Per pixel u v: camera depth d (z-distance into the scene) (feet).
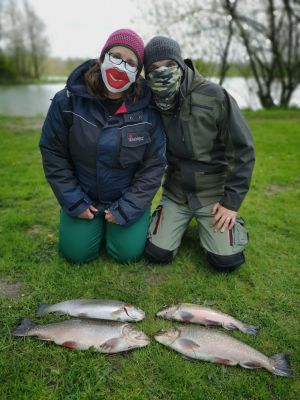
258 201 14.42
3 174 17.02
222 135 9.29
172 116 9.06
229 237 9.36
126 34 8.07
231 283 9.25
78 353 7.09
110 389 6.50
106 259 10.11
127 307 7.89
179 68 8.36
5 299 8.59
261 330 7.91
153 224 10.07
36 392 6.34
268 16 46.75
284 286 9.25
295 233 11.78
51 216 12.72
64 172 9.04
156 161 9.17
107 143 8.54
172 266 9.92
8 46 138.72
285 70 50.06
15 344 7.30
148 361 7.06
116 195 9.48
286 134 27.73
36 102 64.54
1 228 11.68
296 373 6.93
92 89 8.23
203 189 9.84
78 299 8.30
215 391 6.52
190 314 7.94
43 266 9.72
